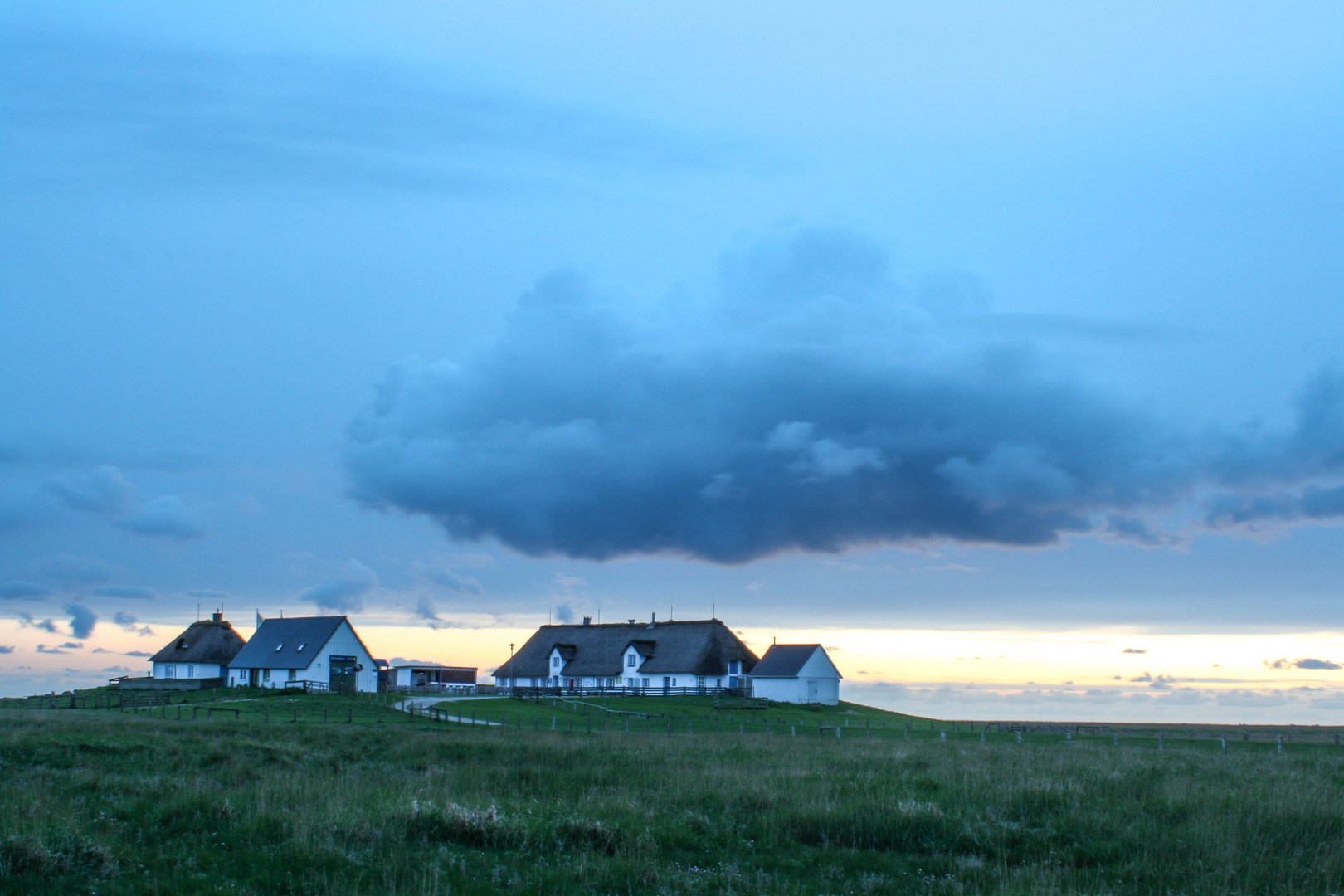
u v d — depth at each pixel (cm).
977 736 6347
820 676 10544
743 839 2047
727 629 11450
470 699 8944
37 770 2698
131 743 3450
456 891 1577
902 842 2042
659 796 2495
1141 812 2222
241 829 1877
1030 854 1941
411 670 11681
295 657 10288
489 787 2741
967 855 1952
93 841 1652
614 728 6431
